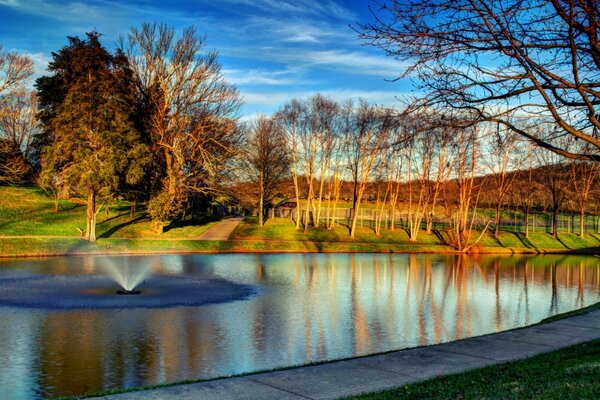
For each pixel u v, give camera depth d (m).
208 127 60.75
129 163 53.91
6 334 18.47
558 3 9.16
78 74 56.84
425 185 74.31
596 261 58.47
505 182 78.31
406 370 10.99
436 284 36.94
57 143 52.94
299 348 17.78
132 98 58.31
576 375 9.82
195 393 9.30
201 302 25.80
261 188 75.31
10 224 53.94
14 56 55.00
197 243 57.84
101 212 67.38
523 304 29.27
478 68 10.63
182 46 59.44
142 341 18.09
